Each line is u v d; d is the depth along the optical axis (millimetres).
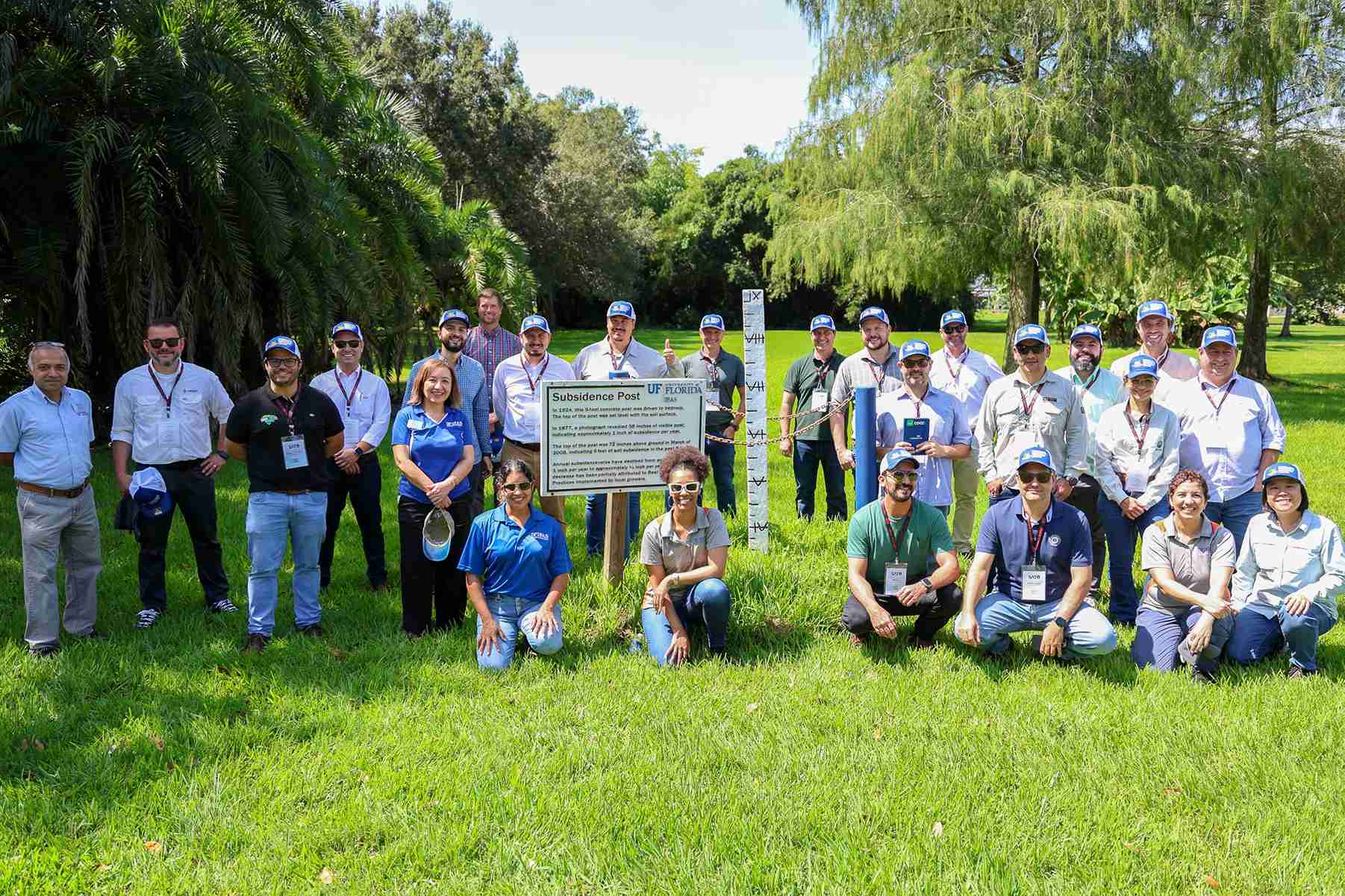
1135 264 18703
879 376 7789
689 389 6355
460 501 6172
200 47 11641
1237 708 4969
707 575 5762
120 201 12258
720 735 4648
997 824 3861
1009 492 6785
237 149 11898
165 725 4660
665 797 4074
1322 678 5402
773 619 6180
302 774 4207
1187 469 6520
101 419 14281
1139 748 4512
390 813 3910
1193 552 5672
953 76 20141
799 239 23094
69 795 4031
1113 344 40562
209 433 6504
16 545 8109
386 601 6832
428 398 6031
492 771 4273
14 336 13883
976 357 7945
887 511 5750
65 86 11383
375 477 7105
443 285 21234
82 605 5945
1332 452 14180
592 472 6172
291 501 5824
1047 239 19484
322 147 13844
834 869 3531
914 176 20812
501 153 41344
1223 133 22266
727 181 64375
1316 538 5480
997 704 5059
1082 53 20062
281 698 5012
